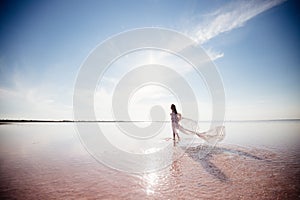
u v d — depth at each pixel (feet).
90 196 9.68
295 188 10.07
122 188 10.80
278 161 15.80
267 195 9.31
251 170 13.43
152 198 9.36
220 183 11.16
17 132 52.54
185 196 9.49
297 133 39.29
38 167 15.44
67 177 12.87
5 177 12.82
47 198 9.43
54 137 39.55
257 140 28.48
